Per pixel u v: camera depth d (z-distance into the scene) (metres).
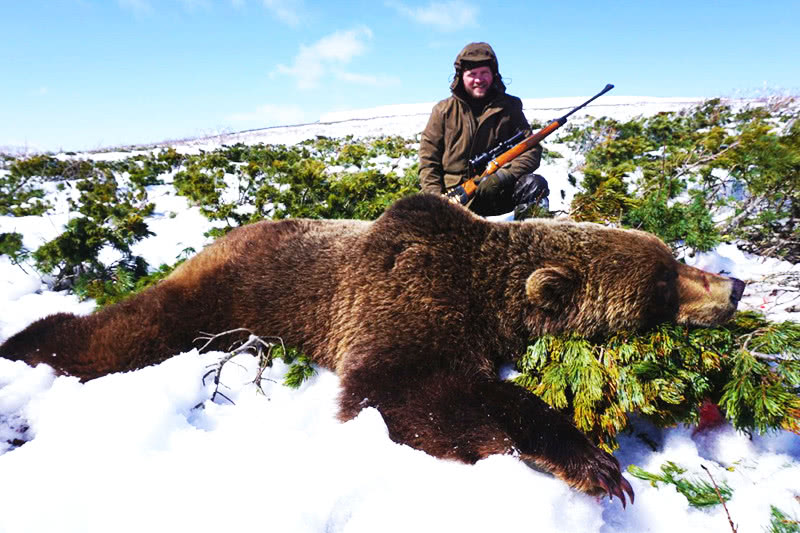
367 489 2.07
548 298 2.91
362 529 1.89
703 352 2.64
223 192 9.07
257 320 3.30
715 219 5.18
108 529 1.78
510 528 1.91
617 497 2.22
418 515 1.94
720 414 2.63
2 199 9.15
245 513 1.81
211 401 2.87
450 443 2.44
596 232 3.14
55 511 1.84
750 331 2.79
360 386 2.69
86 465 2.05
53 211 8.51
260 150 14.08
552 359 2.84
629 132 10.30
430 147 5.72
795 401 2.30
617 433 2.65
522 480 2.15
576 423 2.55
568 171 8.23
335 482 2.04
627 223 4.41
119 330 3.30
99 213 6.84
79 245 5.17
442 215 3.18
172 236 6.57
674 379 2.52
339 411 2.68
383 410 2.57
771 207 4.86
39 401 2.77
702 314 2.91
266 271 3.35
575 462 2.24
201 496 1.89
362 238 3.26
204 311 3.35
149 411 2.36
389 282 3.02
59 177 12.66
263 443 2.28
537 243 3.14
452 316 2.88
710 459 2.51
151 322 3.33
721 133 6.61
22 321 4.39
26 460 2.10
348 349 3.01
